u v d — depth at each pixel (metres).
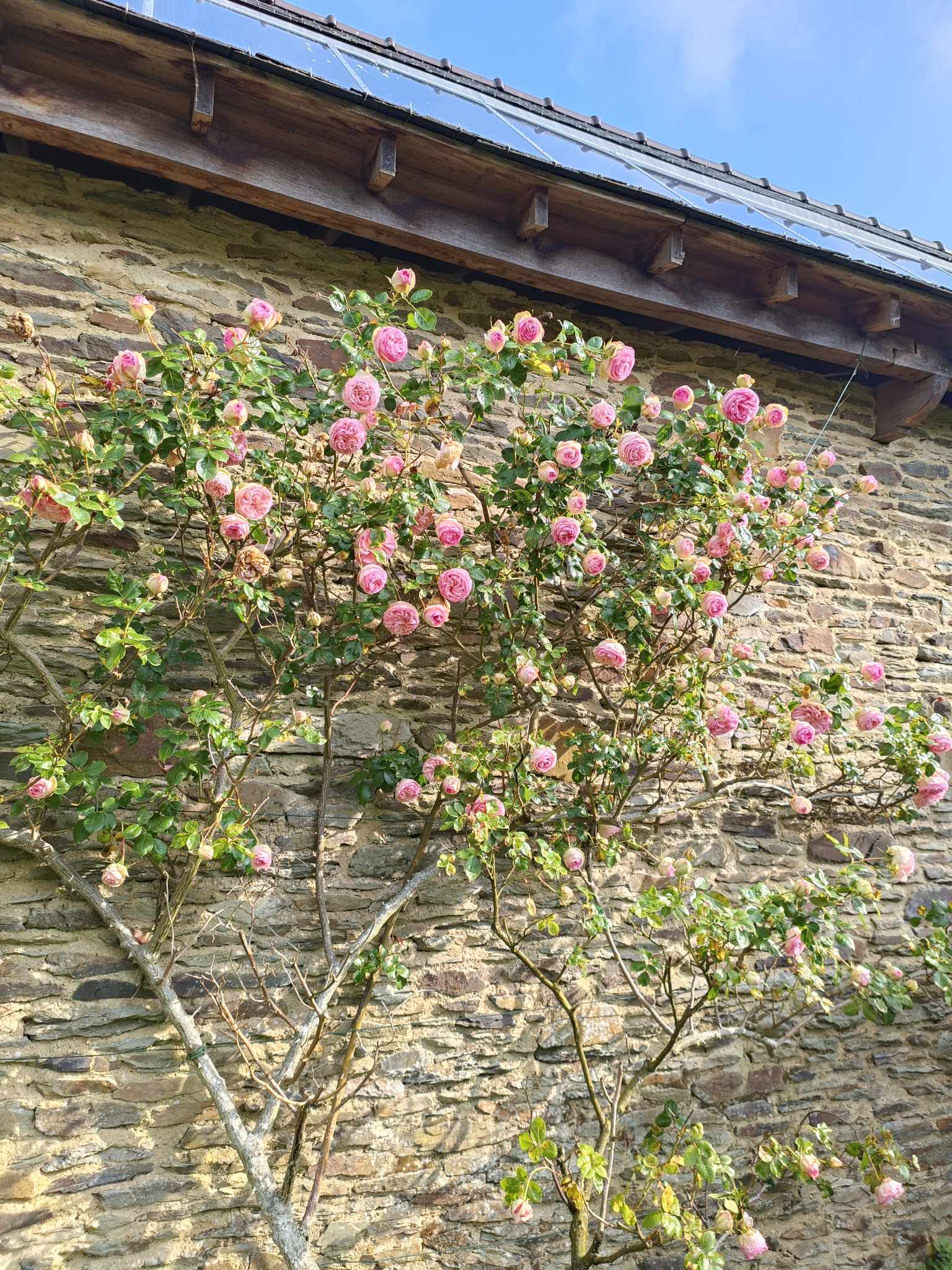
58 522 1.97
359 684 2.70
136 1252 2.12
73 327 2.48
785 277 3.12
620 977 2.88
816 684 3.00
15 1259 2.00
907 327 3.58
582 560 2.74
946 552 3.96
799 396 3.80
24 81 2.21
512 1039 2.67
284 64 2.26
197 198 2.75
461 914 2.69
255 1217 2.26
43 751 1.93
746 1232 1.99
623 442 2.54
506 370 2.42
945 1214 3.18
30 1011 2.11
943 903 3.38
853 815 3.43
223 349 2.65
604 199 2.75
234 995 2.35
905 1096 3.22
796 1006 3.05
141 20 2.09
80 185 2.60
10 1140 2.04
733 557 2.96
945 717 3.69
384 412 2.52
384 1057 2.49
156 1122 2.20
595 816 2.74
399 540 2.47
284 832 2.51
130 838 2.10
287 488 2.39
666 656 3.02
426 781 2.59
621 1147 2.72
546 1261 2.55
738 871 3.16
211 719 2.04
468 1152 2.54
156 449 2.07
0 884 2.14
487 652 2.84
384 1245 2.38
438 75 3.85
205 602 2.28
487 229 2.82
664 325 3.47
